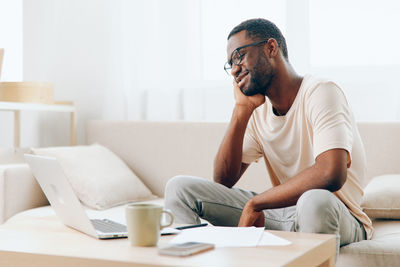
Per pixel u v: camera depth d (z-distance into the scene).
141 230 1.05
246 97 1.64
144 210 1.05
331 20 2.39
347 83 2.36
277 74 1.57
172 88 2.67
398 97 2.29
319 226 1.26
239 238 1.11
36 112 2.94
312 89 1.50
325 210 1.27
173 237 1.17
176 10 2.65
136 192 2.28
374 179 1.95
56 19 2.90
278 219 1.59
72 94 2.88
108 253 1.00
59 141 2.92
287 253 0.99
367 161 2.11
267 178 2.23
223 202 1.55
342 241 1.43
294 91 1.57
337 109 1.44
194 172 2.39
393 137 2.08
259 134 1.70
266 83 1.57
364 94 2.34
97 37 2.82
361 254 1.43
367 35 2.34
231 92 2.57
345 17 2.37
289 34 2.45
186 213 1.51
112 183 2.21
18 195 2.07
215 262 0.92
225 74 2.58
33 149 2.27
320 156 1.39
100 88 2.82
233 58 1.60
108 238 1.15
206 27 2.61
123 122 2.54
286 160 1.63
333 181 1.36
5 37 3.02
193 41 2.63
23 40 2.96
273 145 1.64
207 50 2.61
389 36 2.31
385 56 2.31
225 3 2.58
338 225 1.30
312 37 2.42
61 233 1.23
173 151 2.43
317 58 2.42
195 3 2.62
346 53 2.37
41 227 1.31
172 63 2.66
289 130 1.59
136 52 2.73
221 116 2.59
